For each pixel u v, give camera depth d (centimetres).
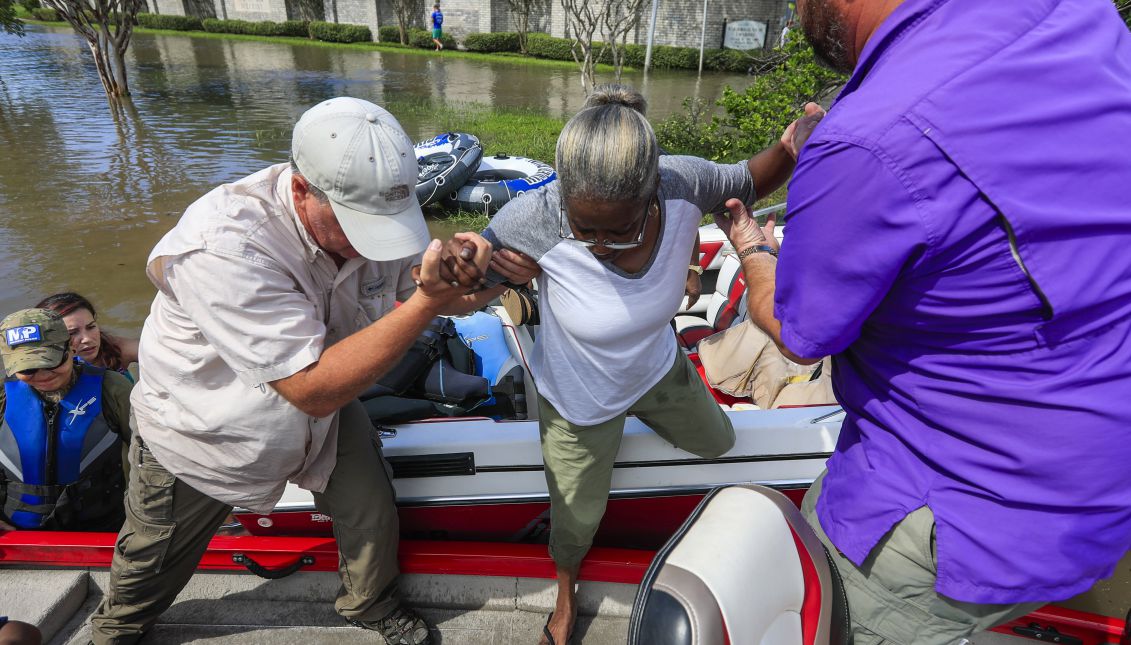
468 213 729
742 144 741
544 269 156
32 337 217
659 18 2336
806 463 230
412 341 141
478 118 1251
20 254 588
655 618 100
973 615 124
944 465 116
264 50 2433
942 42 99
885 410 123
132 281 544
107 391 238
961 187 95
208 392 163
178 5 3192
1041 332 100
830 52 125
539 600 230
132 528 188
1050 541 111
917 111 95
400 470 224
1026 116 94
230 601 235
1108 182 96
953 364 110
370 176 137
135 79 1609
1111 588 263
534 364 187
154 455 176
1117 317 100
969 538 115
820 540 134
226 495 180
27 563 236
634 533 248
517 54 2575
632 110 136
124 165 869
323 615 232
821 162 104
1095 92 97
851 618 136
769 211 340
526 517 239
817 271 110
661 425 205
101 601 236
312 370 142
